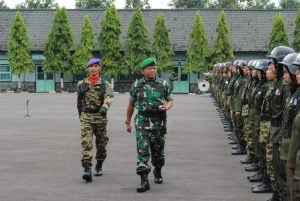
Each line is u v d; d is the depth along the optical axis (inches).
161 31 1978.3
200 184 390.9
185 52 2090.3
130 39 1984.5
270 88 344.8
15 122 848.3
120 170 445.1
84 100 404.5
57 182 397.4
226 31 1984.5
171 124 823.7
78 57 1996.8
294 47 1969.7
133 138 650.2
